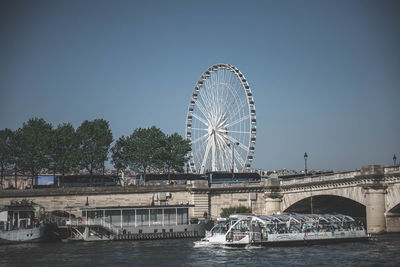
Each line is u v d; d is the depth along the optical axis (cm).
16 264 7806
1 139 14838
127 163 16700
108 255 8662
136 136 16788
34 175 15500
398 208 10531
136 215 11600
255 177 15012
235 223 9781
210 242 9800
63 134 15312
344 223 10194
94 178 15325
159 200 13300
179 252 8994
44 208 12625
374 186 10538
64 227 11150
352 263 7531
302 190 12550
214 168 15200
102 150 15388
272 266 7450
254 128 14950
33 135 14862
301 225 10031
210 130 15375
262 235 9862
